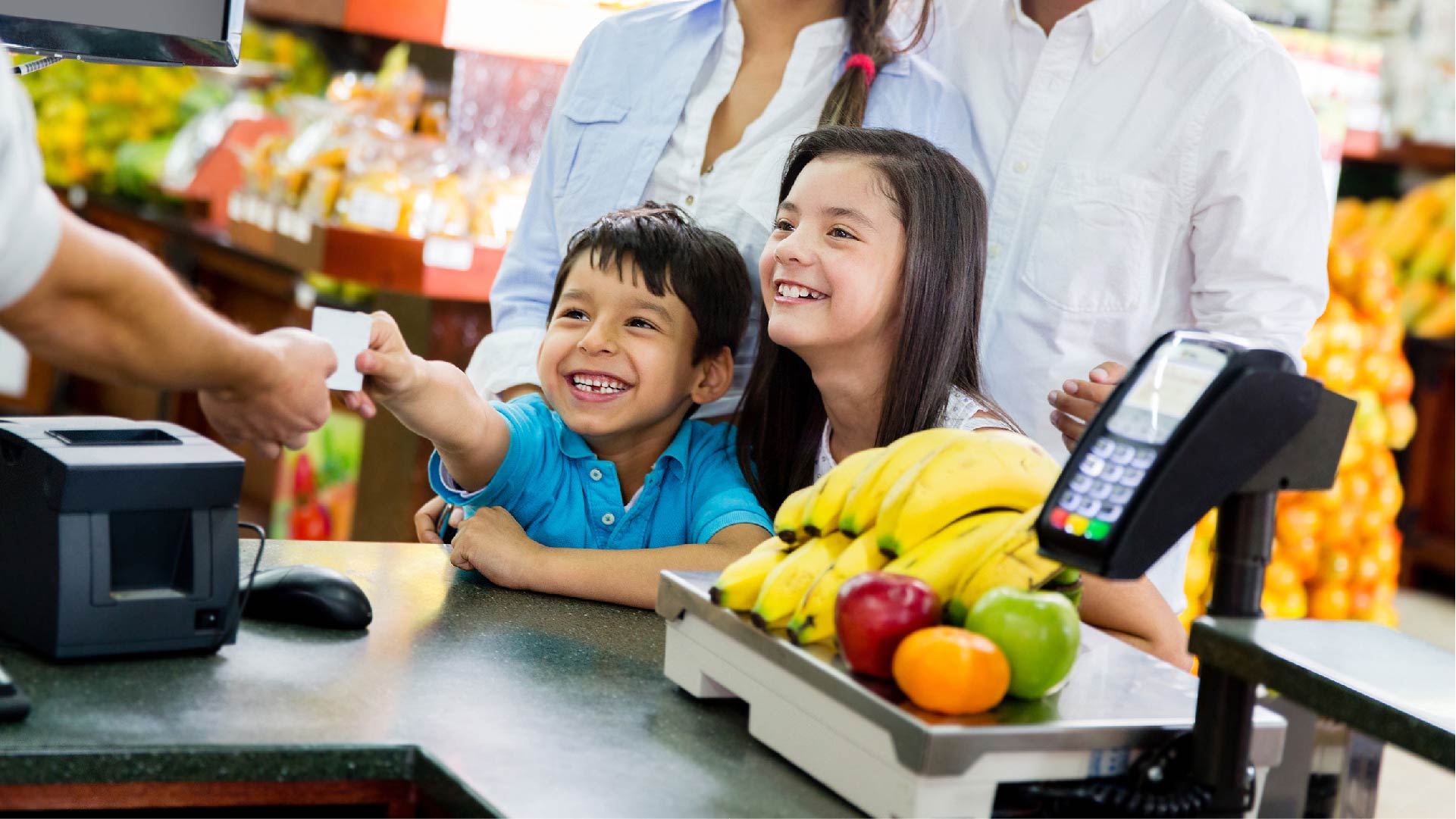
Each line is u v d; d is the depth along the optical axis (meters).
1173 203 2.17
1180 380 1.12
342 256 2.71
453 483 1.82
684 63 2.11
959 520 1.26
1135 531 1.05
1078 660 1.29
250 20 3.75
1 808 1.06
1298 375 1.10
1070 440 1.89
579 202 2.15
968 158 2.21
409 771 1.16
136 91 4.17
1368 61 3.46
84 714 1.14
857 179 1.73
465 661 1.38
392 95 2.93
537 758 1.16
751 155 2.07
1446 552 5.14
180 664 1.28
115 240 1.09
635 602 1.63
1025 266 2.23
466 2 2.72
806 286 1.73
